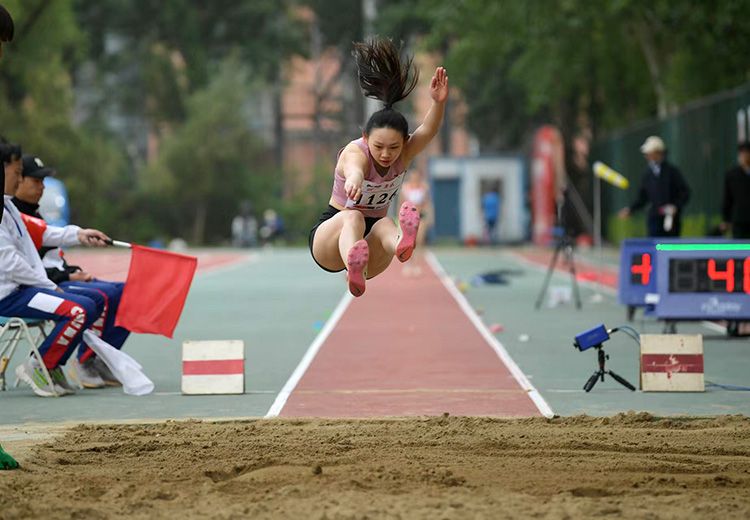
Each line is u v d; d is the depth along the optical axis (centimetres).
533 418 2983
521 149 18712
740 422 2933
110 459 2508
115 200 18788
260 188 18862
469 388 3612
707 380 3750
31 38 15300
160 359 4428
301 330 5428
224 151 18288
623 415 2991
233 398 3466
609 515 1944
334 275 9862
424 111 19875
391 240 2383
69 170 16562
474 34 13250
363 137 2408
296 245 18325
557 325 5494
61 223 4494
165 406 3331
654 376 3522
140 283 3688
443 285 8306
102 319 3722
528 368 4066
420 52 13988
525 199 16425
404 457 2461
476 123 18475
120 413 3219
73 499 2105
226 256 14012
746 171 5672
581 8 11888
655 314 4794
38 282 3522
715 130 8869
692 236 9519
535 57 13538
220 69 19112
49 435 2866
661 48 12638
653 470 2348
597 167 7075
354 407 3269
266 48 19900
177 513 1983
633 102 15162
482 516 1934
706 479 2222
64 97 16462
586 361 4234
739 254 4678
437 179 16412
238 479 2250
